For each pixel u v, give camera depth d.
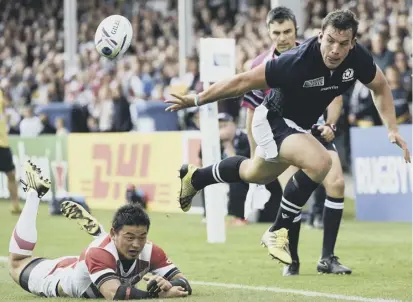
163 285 22.92
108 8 99.38
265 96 28.48
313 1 76.06
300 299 24.06
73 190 59.44
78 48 93.19
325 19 23.30
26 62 100.12
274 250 25.86
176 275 23.84
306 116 25.06
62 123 68.00
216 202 39.91
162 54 76.69
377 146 47.16
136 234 22.31
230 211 47.88
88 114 71.50
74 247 38.38
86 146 58.56
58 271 24.14
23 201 63.31
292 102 24.69
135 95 71.19
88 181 58.47
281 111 24.98
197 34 83.75
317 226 44.78
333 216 29.91
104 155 57.44
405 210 46.66
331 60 23.38
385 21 60.66
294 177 26.20
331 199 29.84
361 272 30.23
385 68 56.41
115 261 22.72
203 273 30.52
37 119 71.00
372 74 24.67
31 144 62.72
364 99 54.59
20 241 24.83
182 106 24.52
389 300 24.03
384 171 47.09
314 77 23.88
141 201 54.28
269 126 25.08
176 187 53.38
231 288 26.66
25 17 106.19
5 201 64.19
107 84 71.75
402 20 62.19
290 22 30.03
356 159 48.06
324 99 24.67
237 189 47.53
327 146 30.12
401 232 42.62
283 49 30.25
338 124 44.06
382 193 47.34
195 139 52.03
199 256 35.34
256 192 35.91
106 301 22.59
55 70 83.75
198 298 23.78
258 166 25.69
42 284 24.28
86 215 25.52
